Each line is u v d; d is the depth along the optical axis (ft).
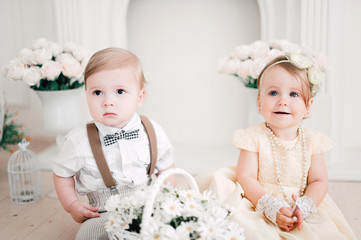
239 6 9.43
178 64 9.94
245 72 7.12
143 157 5.48
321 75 5.50
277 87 5.45
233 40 9.62
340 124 8.55
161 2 9.70
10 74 7.02
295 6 8.38
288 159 5.66
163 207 4.11
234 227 4.28
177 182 8.03
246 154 5.80
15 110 10.62
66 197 5.35
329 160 8.32
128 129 5.41
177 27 9.76
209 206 4.40
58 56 7.25
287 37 8.52
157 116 10.26
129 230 4.40
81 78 7.74
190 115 10.13
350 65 9.32
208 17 9.61
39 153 9.20
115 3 9.07
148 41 9.93
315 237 4.75
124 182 5.38
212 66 9.81
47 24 9.33
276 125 5.54
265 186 5.75
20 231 6.05
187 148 9.97
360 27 9.12
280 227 5.08
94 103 5.20
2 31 10.24
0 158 9.41
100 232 4.91
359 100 9.45
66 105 7.55
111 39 9.25
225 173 6.15
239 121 9.97
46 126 7.63
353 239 5.15
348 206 6.88
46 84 7.39
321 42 8.24
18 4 10.05
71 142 5.33
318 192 5.49
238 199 5.44
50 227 6.19
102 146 5.34
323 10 8.11
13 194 7.17
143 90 5.58
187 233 3.87
